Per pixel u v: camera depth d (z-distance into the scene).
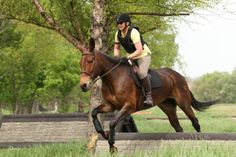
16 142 21.42
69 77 48.81
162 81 14.05
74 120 22.16
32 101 53.50
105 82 12.67
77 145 16.88
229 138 13.41
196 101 15.50
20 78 41.25
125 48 13.12
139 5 16.97
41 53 37.50
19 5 17.56
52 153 15.48
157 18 18.33
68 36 16.44
